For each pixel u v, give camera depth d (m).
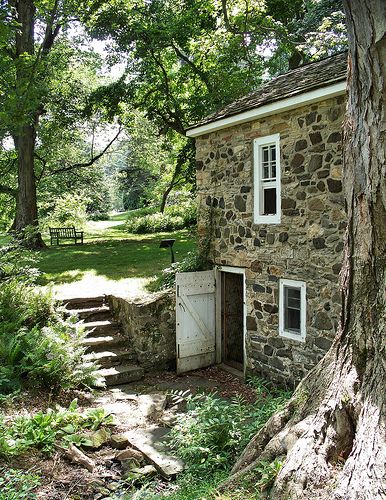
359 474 2.89
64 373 7.29
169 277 10.60
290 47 16.25
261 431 4.18
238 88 17.62
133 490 4.71
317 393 3.81
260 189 8.25
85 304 10.16
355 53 3.26
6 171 21.80
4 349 7.22
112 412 6.98
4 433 5.29
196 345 9.34
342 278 3.87
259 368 8.39
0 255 10.21
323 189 6.94
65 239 22.86
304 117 7.18
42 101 18.16
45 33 19.36
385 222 3.34
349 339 3.70
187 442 5.12
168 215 28.98
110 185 44.47
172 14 18.27
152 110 20.98
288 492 3.11
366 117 3.32
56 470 4.99
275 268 7.94
